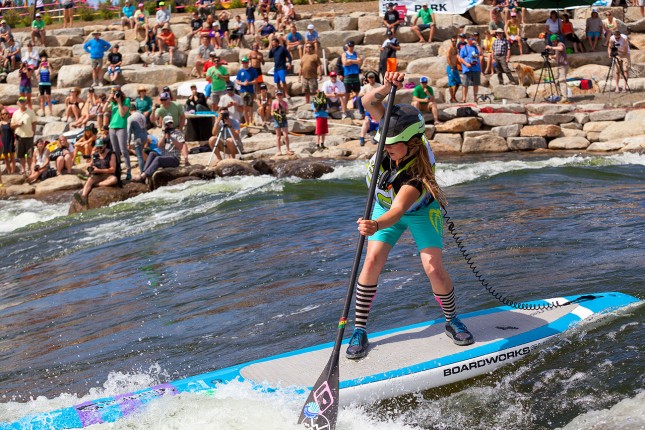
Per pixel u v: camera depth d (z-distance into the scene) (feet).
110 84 162.61
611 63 138.82
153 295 50.01
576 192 72.18
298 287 46.85
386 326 37.58
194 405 28.27
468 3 158.81
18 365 39.50
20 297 56.29
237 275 51.78
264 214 73.51
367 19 167.63
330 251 55.31
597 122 124.36
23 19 216.74
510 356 31.37
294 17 172.65
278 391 28.99
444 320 34.60
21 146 121.19
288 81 148.97
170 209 85.35
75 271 62.03
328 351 32.32
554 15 146.72
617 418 26.07
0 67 173.99
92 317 47.06
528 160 110.22
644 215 57.62
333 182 89.25
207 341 39.04
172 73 162.30
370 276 31.04
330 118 136.36
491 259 47.98
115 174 97.86
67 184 115.75
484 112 128.98
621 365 30.07
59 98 157.89
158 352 38.40
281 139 127.54
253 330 39.73
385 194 30.60
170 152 107.14
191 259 58.75
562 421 26.89
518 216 61.36
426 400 29.30
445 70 151.23
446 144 125.59
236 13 193.06
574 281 41.19
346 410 28.71
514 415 27.66
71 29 185.47
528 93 141.38
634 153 108.27
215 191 94.02
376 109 31.42
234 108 121.90
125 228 77.87
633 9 167.02
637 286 39.19
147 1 202.80
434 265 31.27
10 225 94.38
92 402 28.99
